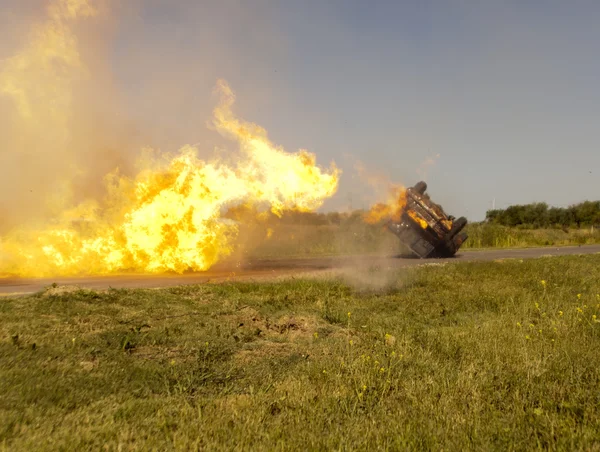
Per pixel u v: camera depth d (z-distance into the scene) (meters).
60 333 7.73
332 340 8.45
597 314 10.16
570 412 5.07
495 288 13.82
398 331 9.04
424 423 4.72
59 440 4.22
